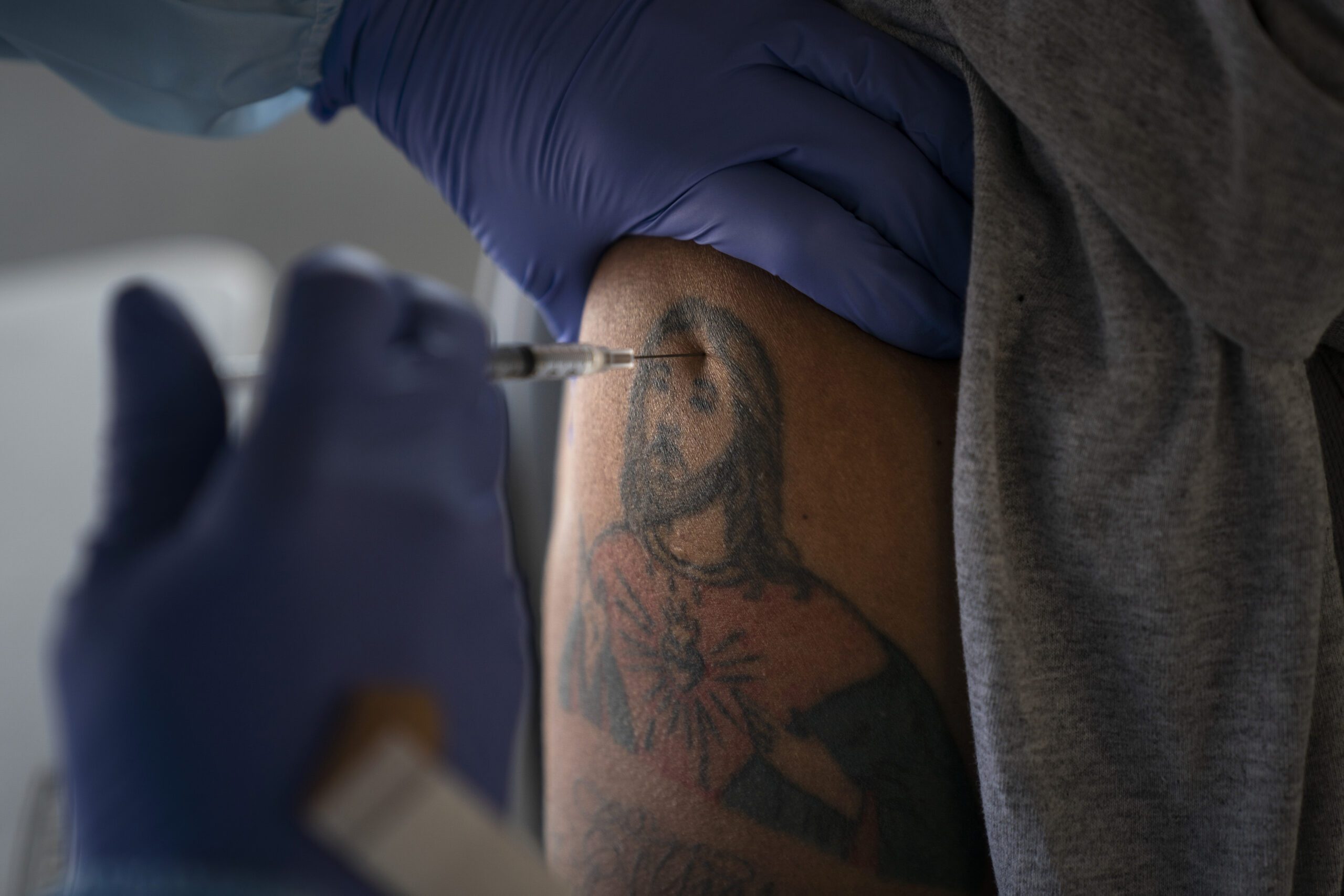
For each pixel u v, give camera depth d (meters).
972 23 0.69
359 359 0.46
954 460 0.64
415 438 0.50
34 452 1.34
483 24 0.87
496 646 0.54
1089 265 0.66
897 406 0.76
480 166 0.93
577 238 0.92
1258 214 0.59
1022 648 0.64
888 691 0.73
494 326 1.37
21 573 1.25
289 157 1.88
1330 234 0.58
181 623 0.43
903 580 0.73
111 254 1.81
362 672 0.46
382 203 1.93
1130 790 0.66
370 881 0.43
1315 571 0.61
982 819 0.74
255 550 0.44
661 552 0.79
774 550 0.75
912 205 0.79
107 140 1.81
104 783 0.42
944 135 0.80
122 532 0.47
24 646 1.21
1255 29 0.58
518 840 0.41
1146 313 0.62
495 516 0.56
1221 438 0.62
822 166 0.79
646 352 0.83
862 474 0.74
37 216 1.79
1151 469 0.62
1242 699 0.63
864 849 0.74
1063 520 0.65
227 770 0.42
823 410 0.76
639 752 0.81
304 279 0.45
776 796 0.76
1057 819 0.64
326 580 0.45
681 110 0.82
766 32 0.82
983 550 0.62
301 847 0.42
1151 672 0.64
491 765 0.53
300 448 0.45
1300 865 0.66
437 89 0.91
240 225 1.88
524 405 1.34
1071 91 0.64
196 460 0.49
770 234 0.77
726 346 0.78
